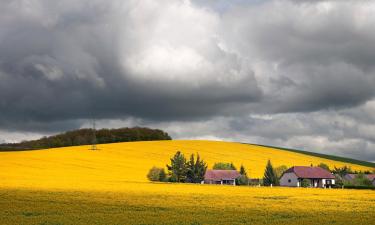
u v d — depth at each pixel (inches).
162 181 4131.4
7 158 4803.2
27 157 4940.9
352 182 4229.8
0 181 2906.0
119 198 2012.8
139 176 4163.4
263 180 4301.2
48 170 4065.0
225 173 4525.1
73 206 1710.1
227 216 1491.1
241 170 4675.2
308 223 1342.3
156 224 1312.7
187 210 1632.6
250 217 1472.7
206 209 1667.1
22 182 2859.3
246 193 2443.4
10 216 1440.7
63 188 2482.8
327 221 1389.0
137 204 1793.8
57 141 7554.1
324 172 4569.4
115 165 4741.6
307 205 1862.7
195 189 2691.9
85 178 3580.2
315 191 2736.2
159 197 2095.2
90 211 1592.0
